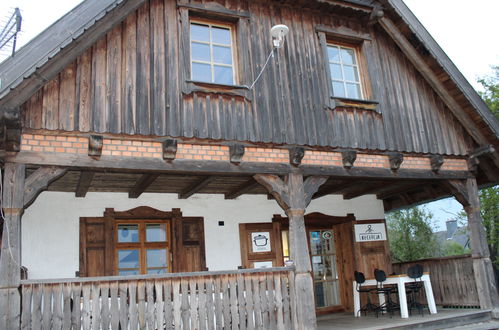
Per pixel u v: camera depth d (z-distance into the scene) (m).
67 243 7.97
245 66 7.38
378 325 7.53
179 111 6.69
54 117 5.90
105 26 6.26
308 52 8.03
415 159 8.47
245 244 9.30
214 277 6.38
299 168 7.29
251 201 9.60
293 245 6.95
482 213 16.09
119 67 6.50
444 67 8.51
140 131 6.35
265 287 6.68
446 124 8.92
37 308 5.39
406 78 8.82
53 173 5.82
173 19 7.12
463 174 8.88
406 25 8.47
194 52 7.45
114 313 5.73
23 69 5.41
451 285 9.45
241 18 7.64
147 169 6.32
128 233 8.57
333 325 7.98
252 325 6.45
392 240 19.11
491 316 8.30
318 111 7.74
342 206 10.61
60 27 5.72
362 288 10.16
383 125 8.25
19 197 5.54
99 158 6.08
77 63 6.22
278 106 7.41
